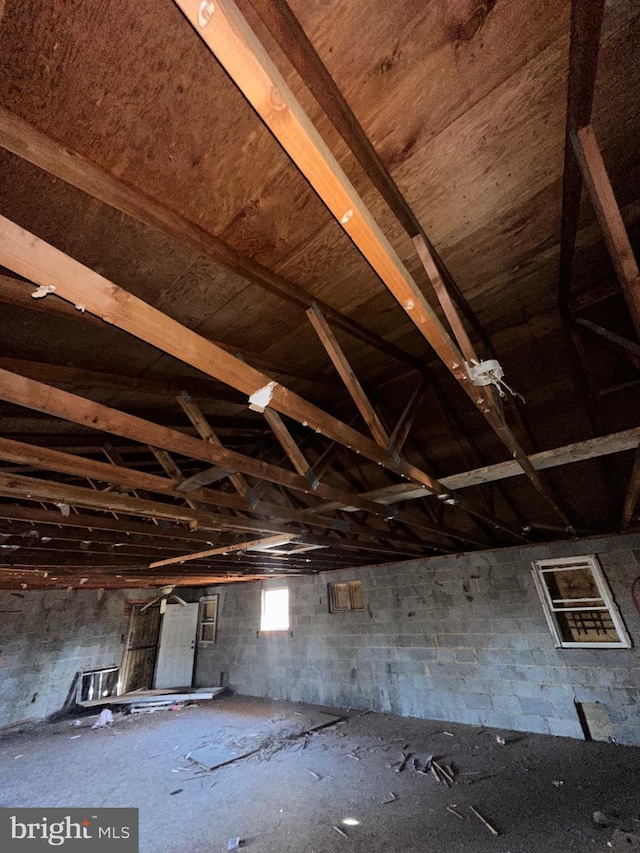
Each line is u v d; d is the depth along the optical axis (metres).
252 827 3.07
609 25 1.20
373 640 6.26
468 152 1.54
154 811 3.45
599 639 4.90
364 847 2.72
